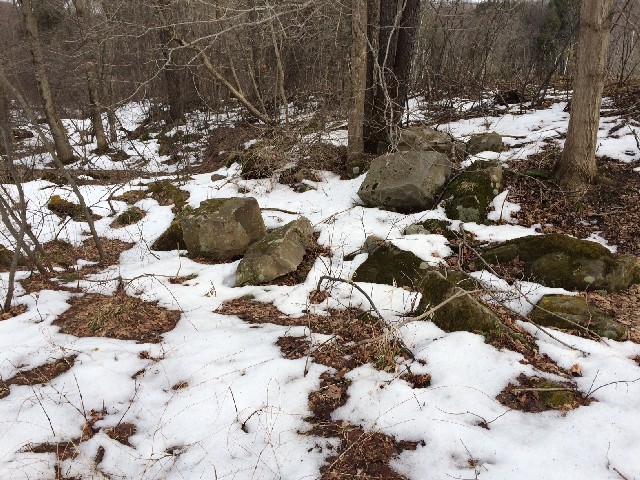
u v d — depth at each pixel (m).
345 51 11.27
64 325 4.58
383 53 8.93
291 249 5.89
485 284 4.79
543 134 8.73
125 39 12.24
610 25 6.07
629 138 7.81
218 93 15.58
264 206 8.02
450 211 6.77
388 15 8.66
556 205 6.61
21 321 4.62
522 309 4.55
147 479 2.84
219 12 9.05
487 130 9.67
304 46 11.66
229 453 2.97
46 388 3.62
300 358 3.87
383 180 7.30
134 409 3.42
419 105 12.16
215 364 3.82
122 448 3.07
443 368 3.58
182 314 4.87
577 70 6.37
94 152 15.84
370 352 3.85
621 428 2.89
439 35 13.84
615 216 6.18
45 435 3.15
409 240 5.98
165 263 6.25
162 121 18.55
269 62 14.05
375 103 9.24
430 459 2.81
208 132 15.18
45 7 17.39
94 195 9.36
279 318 4.70
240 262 5.71
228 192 8.93
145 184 10.01
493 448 2.82
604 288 4.73
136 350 4.11
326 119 10.79
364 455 2.89
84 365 3.87
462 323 4.05
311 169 9.24
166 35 12.45
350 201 7.80
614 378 3.35
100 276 5.92
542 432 2.94
